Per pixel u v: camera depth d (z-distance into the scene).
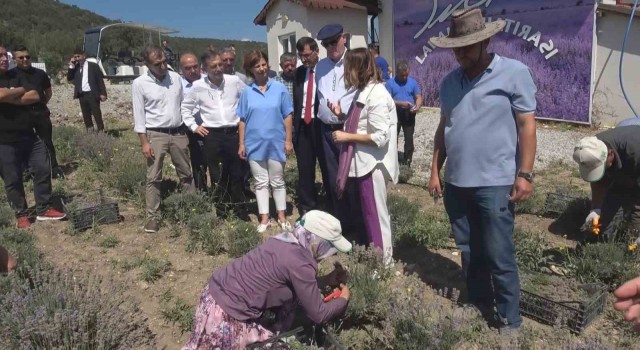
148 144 5.54
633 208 4.47
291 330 3.30
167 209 6.03
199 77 5.93
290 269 3.03
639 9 10.86
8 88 5.83
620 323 3.69
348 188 4.59
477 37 3.14
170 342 3.74
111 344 3.33
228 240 5.33
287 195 6.91
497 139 3.35
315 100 5.58
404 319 3.40
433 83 14.96
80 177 7.96
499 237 3.44
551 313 3.72
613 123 11.66
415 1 14.88
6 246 4.86
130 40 24.17
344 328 3.76
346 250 3.17
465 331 3.46
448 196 3.82
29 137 5.91
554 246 4.97
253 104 5.36
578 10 11.52
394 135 4.24
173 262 4.96
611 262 4.17
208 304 3.10
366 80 4.14
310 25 15.31
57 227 5.91
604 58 11.48
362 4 15.84
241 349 3.06
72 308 3.49
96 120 11.46
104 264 4.95
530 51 12.59
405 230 5.28
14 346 3.14
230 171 6.04
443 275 4.58
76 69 11.31
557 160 8.95
